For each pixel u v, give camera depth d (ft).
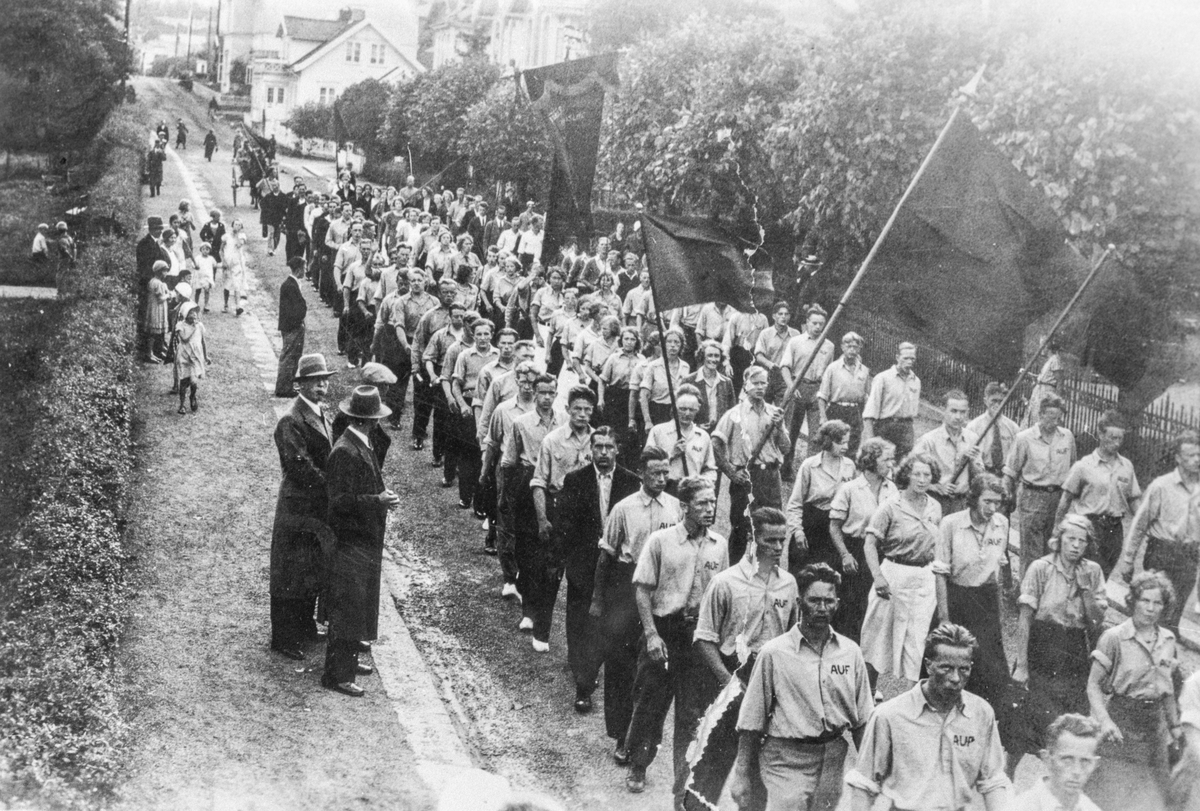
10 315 66.18
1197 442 29.40
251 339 68.39
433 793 24.30
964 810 19.51
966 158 29.53
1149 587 22.58
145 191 127.54
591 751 26.71
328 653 28.78
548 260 55.77
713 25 68.03
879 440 28.91
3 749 22.81
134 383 53.06
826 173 54.65
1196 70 38.96
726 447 34.27
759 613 22.97
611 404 42.93
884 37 50.52
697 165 65.51
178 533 38.11
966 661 19.17
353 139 156.46
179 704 27.25
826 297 59.62
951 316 29.86
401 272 52.95
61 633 27.45
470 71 123.95
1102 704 22.76
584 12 90.33
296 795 23.84
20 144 112.37
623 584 26.02
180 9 359.25
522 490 32.07
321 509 29.73
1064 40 40.83
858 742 21.13
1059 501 33.06
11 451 39.09
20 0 107.76
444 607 34.68
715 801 22.82
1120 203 39.91
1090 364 37.11
